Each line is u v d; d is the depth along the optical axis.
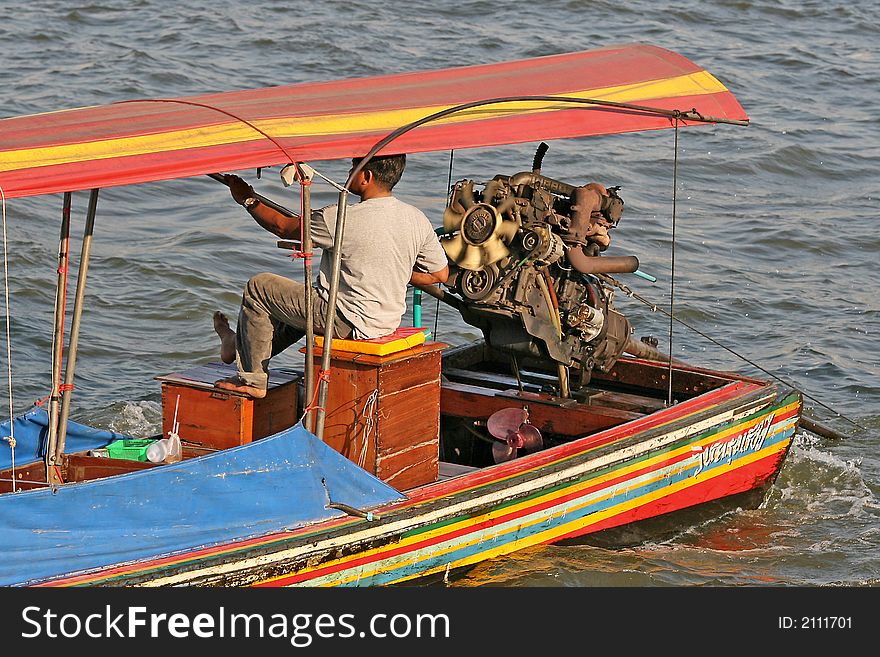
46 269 43.28
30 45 72.62
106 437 25.19
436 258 24.97
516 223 27.45
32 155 20.89
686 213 53.75
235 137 22.61
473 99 26.94
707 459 29.28
